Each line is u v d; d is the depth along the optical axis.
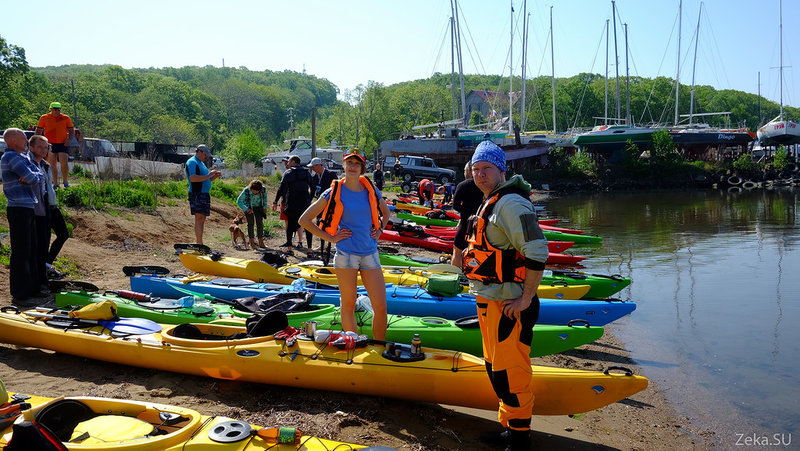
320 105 188.25
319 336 4.52
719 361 6.84
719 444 4.71
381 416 4.30
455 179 37.44
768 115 120.06
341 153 45.44
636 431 4.87
